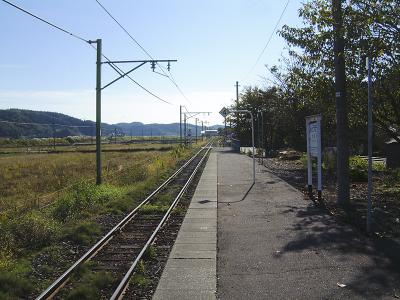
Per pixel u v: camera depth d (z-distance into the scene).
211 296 6.62
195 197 17.55
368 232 9.66
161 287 7.09
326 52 14.94
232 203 15.46
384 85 14.86
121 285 7.11
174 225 12.55
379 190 16.19
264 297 6.49
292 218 12.00
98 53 22.02
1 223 11.29
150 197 17.67
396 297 6.25
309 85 17.05
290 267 7.81
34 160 48.81
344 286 6.76
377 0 11.69
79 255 9.67
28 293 7.27
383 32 12.25
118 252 9.80
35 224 10.76
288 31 15.36
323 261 8.03
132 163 39.78
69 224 12.52
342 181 13.33
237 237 10.30
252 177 23.55
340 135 13.34
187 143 87.50
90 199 16.44
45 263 9.00
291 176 23.11
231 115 55.56
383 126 16.75
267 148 43.44
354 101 15.83
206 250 9.29
